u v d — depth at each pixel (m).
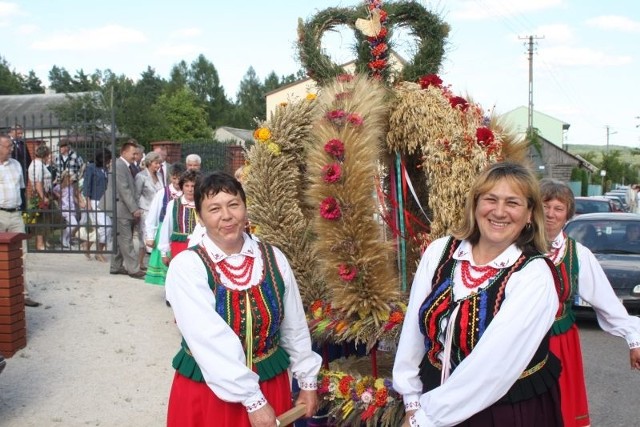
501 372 2.08
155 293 7.96
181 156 18.62
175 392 2.57
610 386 5.54
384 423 3.04
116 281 8.48
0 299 5.60
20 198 7.21
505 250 2.25
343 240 3.07
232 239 2.53
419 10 3.62
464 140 3.06
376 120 3.26
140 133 34.72
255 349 2.56
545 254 2.28
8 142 7.07
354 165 3.08
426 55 3.61
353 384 3.16
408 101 3.30
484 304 2.18
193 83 80.38
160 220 7.25
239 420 2.47
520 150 3.29
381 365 3.48
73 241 10.96
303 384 2.77
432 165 3.15
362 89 3.29
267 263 2.62
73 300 7.35
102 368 5.43
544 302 2.14
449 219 3.09
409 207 3.81
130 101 35.12
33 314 6.75
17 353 5.68
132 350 5.91
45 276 8.54
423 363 2.41
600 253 8.09
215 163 19.70
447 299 2.28
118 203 8.73
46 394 4.84
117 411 4.58
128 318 6.86
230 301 2.49
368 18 3.58
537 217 2.26
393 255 3.45
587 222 8.69
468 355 2.15
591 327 7.60
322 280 3.40
